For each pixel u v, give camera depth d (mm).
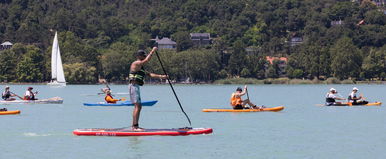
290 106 94500
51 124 60938
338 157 40250
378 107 87375
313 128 56906
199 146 44281
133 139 47125
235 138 48781
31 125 59594
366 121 64625
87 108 87000
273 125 59500
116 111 80875
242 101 77812
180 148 43312
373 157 40312
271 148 43781
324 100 121875
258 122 62531
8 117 69500
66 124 61094
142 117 70562
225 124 60344
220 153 41562
